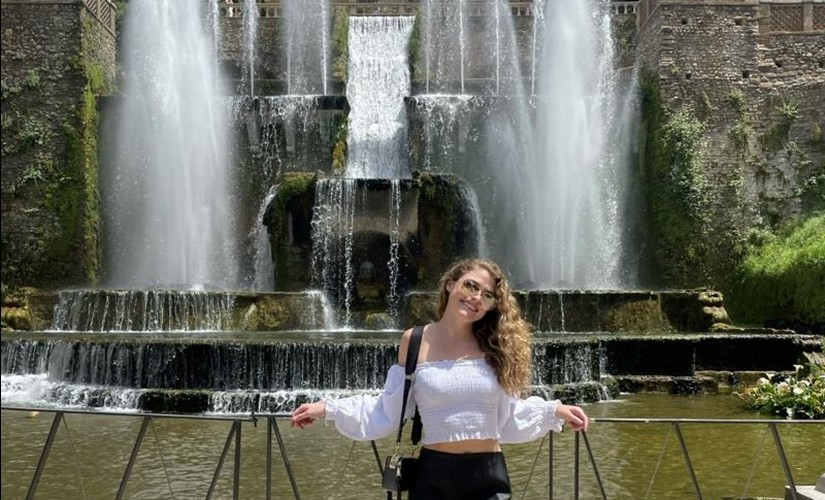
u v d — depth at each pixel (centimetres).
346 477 770
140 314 1691
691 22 2231
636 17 2559
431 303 1748
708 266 2141
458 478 335
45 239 2103
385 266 2111
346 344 1230
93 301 1708
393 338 1453
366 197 2009
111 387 1228
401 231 2014
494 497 338
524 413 355
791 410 1113
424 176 2012
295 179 2012
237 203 2286
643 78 2319
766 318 1977
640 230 2252
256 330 1723
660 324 1697
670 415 1127
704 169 2186
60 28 2158
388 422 349
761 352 1434
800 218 2153
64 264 2098
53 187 2116
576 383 1298
